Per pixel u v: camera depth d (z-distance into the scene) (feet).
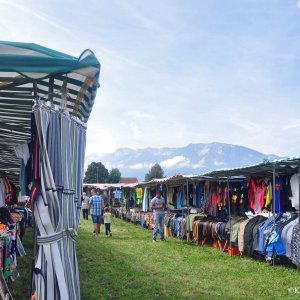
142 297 23.82
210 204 46.70
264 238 33.63
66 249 17.24
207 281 28.02
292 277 29.14
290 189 33.47
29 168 17.65
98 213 56.13
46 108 15.46
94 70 15.57
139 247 44.37
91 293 24.35
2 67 13.56
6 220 24.94
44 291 15.39
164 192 61.82
